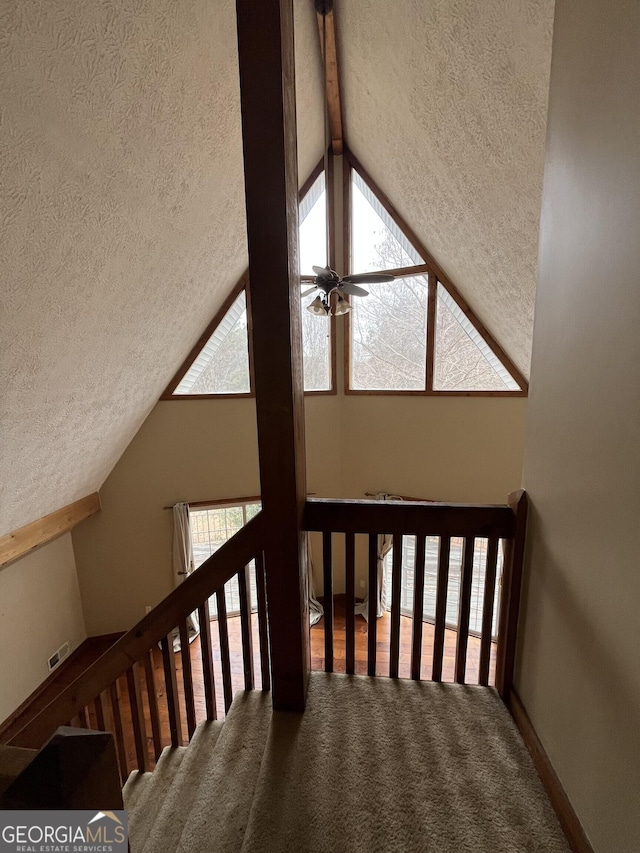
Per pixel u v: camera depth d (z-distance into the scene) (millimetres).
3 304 1854
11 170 1437
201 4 1738
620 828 966
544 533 1410
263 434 1472
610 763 1010
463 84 2139
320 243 5336
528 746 1468
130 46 1550
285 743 1513
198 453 5297
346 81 3510
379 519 1693
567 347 1258
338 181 5117
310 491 5809
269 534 1547
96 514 5148
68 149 1591
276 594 1580
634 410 934
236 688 4480
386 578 5855
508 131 2121
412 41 2256
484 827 1234
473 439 5078
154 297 3117
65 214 1800
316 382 5715
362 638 5191
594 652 1092
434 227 3969
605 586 1048
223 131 2445
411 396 5336
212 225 3154
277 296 1354
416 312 5145
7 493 3238
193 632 5242
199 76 2002
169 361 4414
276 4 1177
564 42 1258
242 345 5250
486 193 2697
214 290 4254
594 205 1099
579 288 1185
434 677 1804
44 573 4629
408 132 3080
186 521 5273
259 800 1322
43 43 1258
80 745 518
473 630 5277
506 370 4730
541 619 1426
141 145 1948
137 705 1979
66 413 3135
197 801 1402
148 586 5449
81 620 5250
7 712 4082
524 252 2836
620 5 962
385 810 1285
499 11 1650
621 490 982
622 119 965
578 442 1189
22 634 4297
